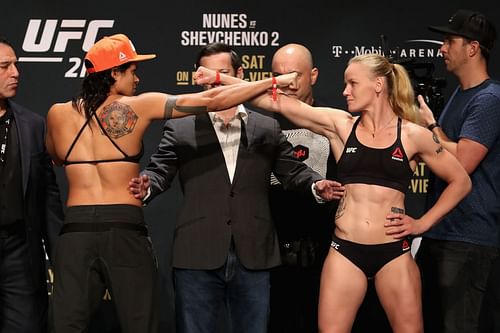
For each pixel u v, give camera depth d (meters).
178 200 5.36
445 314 4.46
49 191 4.59
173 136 4.28
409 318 3.97
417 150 3.99
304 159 4.68
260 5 5.29
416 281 4.00
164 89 5.30
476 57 4.48
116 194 3.90
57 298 3.88
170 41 5.29
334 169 4.67
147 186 3.97
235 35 5.29
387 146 3.98
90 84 3.93
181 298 4.20
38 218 4.50
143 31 5.28
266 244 4.22
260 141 4.28
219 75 4.10
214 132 4.25
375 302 5.18
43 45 5.28
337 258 4.02
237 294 4.21
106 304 5.36
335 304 3.99
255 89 4.00
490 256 4.47
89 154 3.90
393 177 3.98
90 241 3.86
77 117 3.93
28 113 4.56
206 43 5.30
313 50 5.30
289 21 5.29
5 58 4.34
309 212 4.61
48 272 5.37
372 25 5.29
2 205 4.40
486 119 4.36
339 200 4.30
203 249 4.16
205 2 5.29
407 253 4.01
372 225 3.97
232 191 4.21
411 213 5.34
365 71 4.01
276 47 5.30
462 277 4.44
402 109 4.06
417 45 5.30
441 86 4.80
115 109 3.89
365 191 4.00
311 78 4.71
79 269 3.86
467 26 4.46
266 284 4.23
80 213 3.88
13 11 5.26
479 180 4.45
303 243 4.58
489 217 4.46
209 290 4.19
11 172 4.43
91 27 5.28
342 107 5.30
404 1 5.29
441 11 5.29
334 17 5.29
